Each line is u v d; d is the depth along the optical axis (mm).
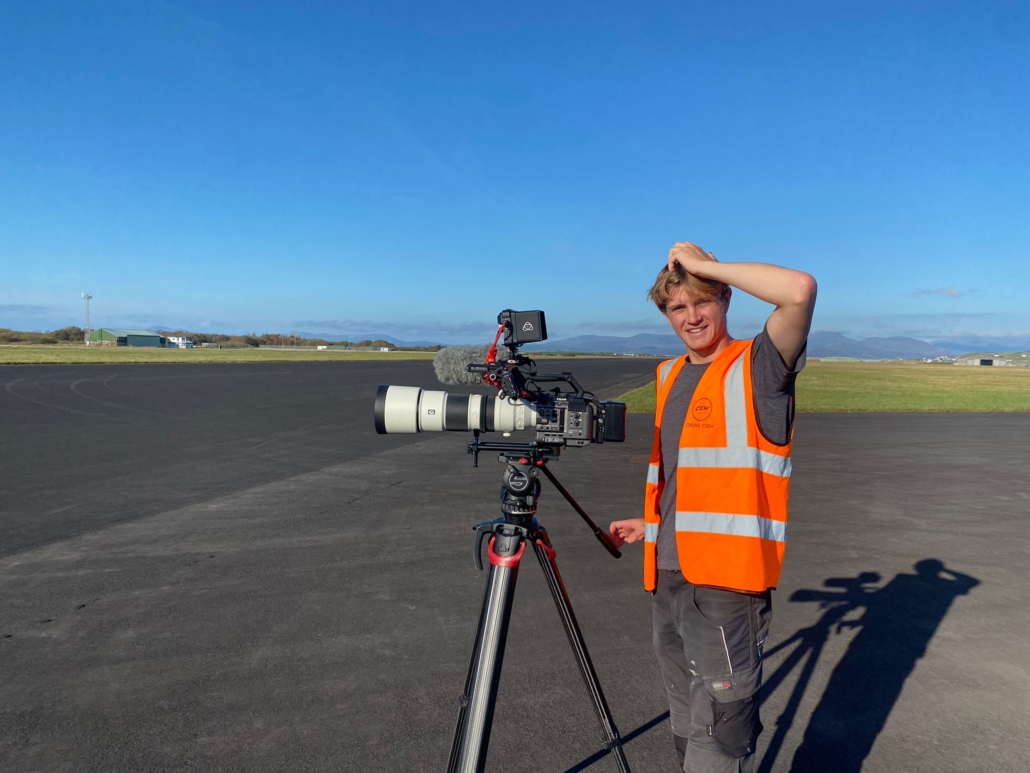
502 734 2488
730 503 1601
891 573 4398
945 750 2434
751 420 1599
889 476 7973
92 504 5816
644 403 17391
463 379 1903
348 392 18484
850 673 3020
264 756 2320
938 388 28141
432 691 2777
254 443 9516
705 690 1666
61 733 2443
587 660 1966
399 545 4766
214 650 3125
